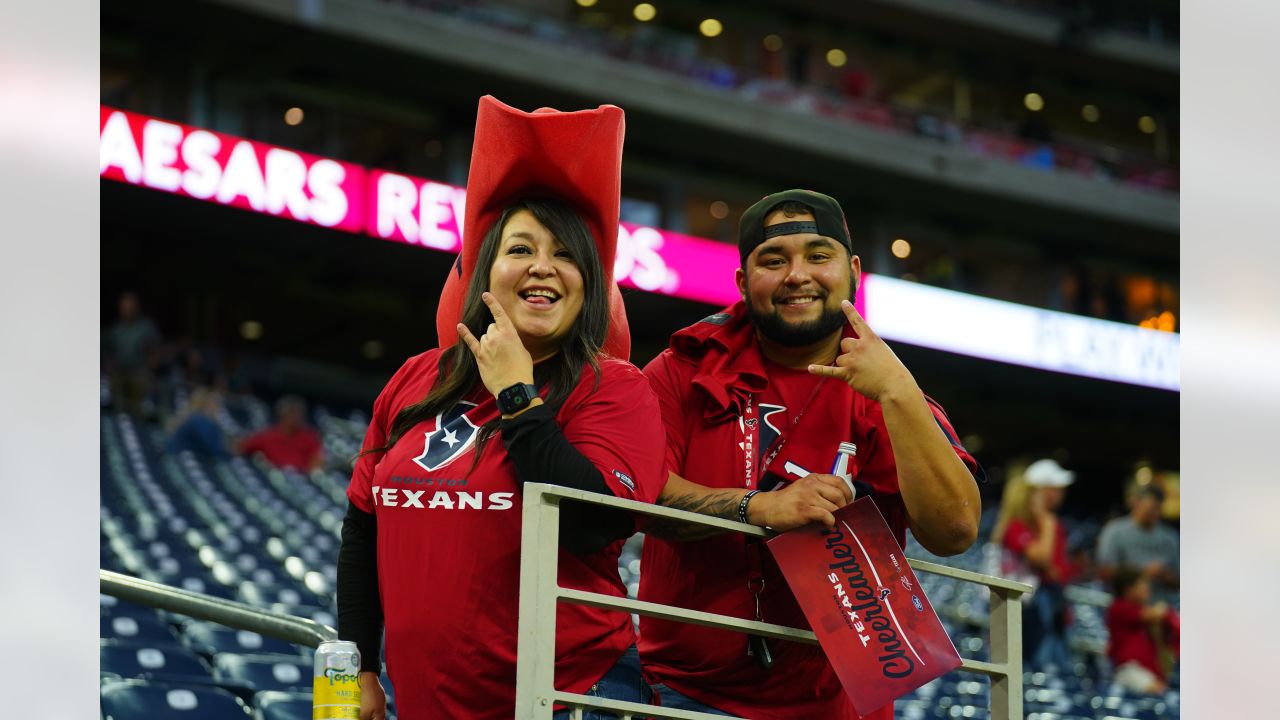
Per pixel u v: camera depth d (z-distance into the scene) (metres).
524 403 1.73
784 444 2.10
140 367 11.48
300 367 16.20
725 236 18.66
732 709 2.05
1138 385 18.31
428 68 15.92
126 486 8.64
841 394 2.13
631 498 1.78
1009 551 6.76
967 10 19.72
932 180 18.52
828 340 2.16
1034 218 19.61
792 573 1.84
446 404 1.88
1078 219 19.66
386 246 14.41
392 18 15.28
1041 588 6.51
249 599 5.93
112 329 11.66
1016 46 20.50
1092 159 19.88
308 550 7.63
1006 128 21.22
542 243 1.90
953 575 1.91
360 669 1.98
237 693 3.26
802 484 1.88
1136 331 18.39
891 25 19.86
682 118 16.98
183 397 11.99
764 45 19.50
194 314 17.64
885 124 18.33
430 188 14.26
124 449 9.98
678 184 18.34
